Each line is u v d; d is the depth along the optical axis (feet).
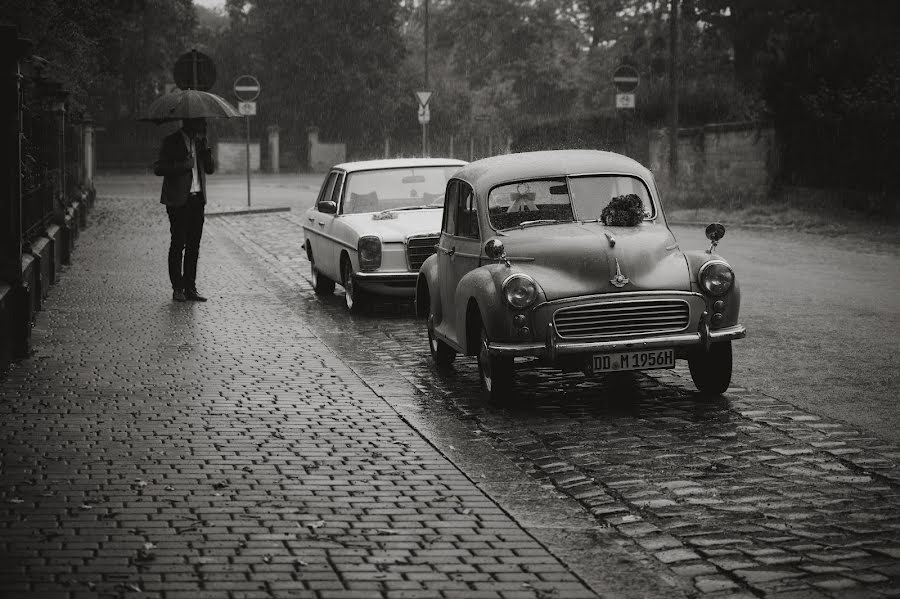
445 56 289.94
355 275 45.27
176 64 74.23
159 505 20.44
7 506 20.25
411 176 50.31
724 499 21.08
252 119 235.20
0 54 34.27
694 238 76.02
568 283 28.78
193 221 47.93
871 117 85.76
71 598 15.98
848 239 73.05
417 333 41.52
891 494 21.12
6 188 34.32
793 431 25.98
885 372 32.27
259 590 16.39
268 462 23.54
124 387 30.73
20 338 34.60
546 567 17.52
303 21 234.17
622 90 103.76
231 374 32.89
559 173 32.35
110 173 200.95
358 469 23.15
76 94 93.61
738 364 33.96
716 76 143.95
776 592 16.37
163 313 44.68
